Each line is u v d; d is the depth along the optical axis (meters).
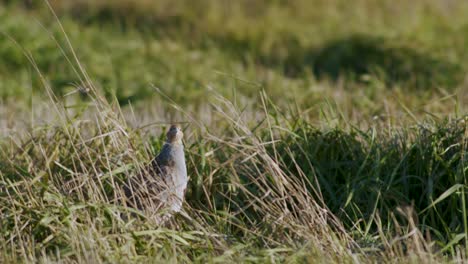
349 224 13.88
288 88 26.45
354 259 11.63
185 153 14.84
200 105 23.44
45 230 12.52
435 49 31.31
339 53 31.47
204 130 15.35
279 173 13.12
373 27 34.81
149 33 35.78
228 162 13.79
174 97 25.80
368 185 14.27
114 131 13.48
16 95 26.31
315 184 14.62
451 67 28.97
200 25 36.84
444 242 12.91
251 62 31.56
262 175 13.39
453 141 14.41
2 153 15.16
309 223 12.71
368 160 14.77
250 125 16.47
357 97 22.89
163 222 12.85
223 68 30.98
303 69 30.94
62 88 27.22
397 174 14.48
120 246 12.13
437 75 28.23
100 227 12.16
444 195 13.16
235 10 38.50
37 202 12.83
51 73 28.80
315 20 37.56
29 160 14.52
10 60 29.89
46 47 31.03
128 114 21.33
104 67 29.88
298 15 38.09
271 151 15.14
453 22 35.72
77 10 37.97
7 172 14.40
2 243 12.12
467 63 29.83
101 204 12.45
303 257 11.76
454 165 14.17
